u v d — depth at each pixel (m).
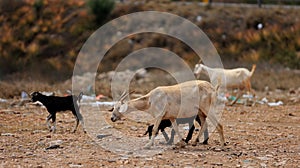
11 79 92.94
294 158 36.31
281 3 140.00
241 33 118.69
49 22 120.00
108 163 34.00
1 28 118.19
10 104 63.53
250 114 60.53
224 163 34.44
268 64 105.25
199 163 34.28
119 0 135.25
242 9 128.50
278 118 57.69
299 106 68.00
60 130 47.19
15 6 123.88
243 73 70.12
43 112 58.56
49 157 35.59
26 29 118.06
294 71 101.12
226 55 113.00
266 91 84.06
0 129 47.28
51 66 103.38
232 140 43.66
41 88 75.44
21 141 41.38
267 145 41.41
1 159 34.78
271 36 117.00
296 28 118.94
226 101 69.12
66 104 46.31
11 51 110.62
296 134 47.31
